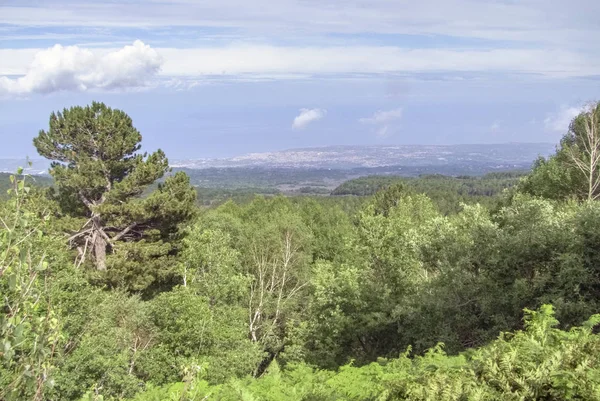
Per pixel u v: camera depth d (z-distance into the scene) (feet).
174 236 110.01
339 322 69.46
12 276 11.10
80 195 108.88
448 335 52.24
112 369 48.34
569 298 44.21
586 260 44.16
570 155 105.40
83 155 107.24
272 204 173.27
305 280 114.62
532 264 49.73
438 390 19.42
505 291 49.47
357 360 68.80
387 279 70.85
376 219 73.31
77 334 50.75
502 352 20.77
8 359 11.00
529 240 49.06
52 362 12.77
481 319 52.01
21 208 11.68
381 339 69.51
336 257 125.39
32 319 12.17
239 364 63.05
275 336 99.55
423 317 56.29
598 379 17.56
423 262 60.49
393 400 20.70
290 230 123.85
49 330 12.40
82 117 106.11
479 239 52.90
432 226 58.90
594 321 25.29
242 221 162.09
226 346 66.80
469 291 51.60
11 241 11.32
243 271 118.73
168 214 104.17
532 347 20.81
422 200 145.28
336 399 24.88
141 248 99.71
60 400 43.45
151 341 66.74
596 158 99.50
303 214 160.86
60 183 103.30
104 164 107.14
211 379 57.57
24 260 11.32
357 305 70.69
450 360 26.99
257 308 100.73
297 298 112.88
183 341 60.23
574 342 20.81
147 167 107.14
